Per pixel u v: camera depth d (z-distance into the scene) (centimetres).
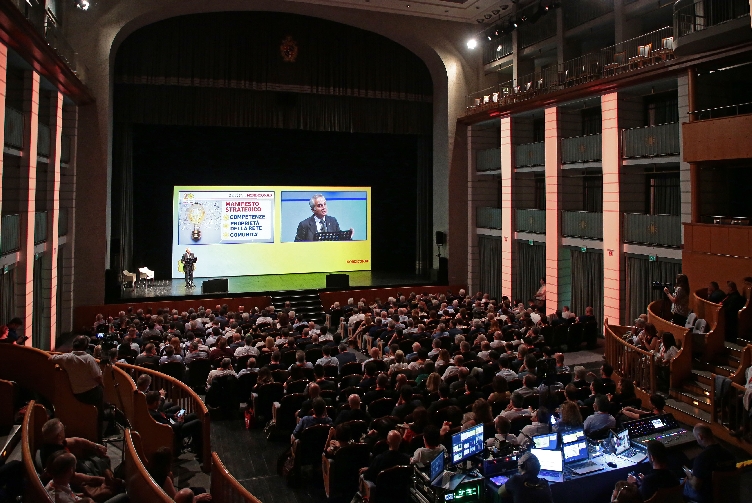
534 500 627
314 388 961
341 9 2389
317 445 913
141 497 580
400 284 2525
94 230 2141
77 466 683
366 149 2784
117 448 872
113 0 2131
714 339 1241
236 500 612
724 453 729
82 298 2134
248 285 2394
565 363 1650
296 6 2331
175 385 1012
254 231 2612
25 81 1573
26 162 1563
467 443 742
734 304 1291
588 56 2145
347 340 1839
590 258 2034
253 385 1188
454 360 1122
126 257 2359
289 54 2430
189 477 864
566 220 2109
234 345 1366
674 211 1864
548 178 2159
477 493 703
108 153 2181
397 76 2612
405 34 2497
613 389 1023
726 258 1431
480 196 2628
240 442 1080
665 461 683
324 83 2483
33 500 527
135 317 1781
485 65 2606
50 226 1819
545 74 2358
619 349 1355
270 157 2625
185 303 2194
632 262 1847
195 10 2280
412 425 844
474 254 2631
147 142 2475
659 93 1872
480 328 1534
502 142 2416
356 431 892
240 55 2369
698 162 1537
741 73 1634
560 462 732
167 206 2508
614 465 759
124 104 2269
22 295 1562
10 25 1235
